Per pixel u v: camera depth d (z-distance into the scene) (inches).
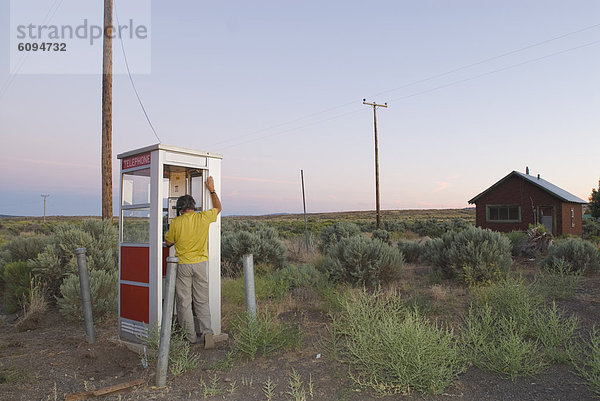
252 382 182.1
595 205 1797.5
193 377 189.9
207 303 233.9
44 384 187.9
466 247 411.2
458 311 291.6
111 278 326.0
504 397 163.0
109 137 511.5
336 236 854.5
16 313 340.8
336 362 203.3
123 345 239.8
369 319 221.3
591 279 397.7
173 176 269.9
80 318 300.4
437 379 166.9
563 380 177.2
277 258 568.7
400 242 724.7
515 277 409.4
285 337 225.9
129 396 171.0
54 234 422.6
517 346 184.7
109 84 514.3
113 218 538.9
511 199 1167.0
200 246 230.7
